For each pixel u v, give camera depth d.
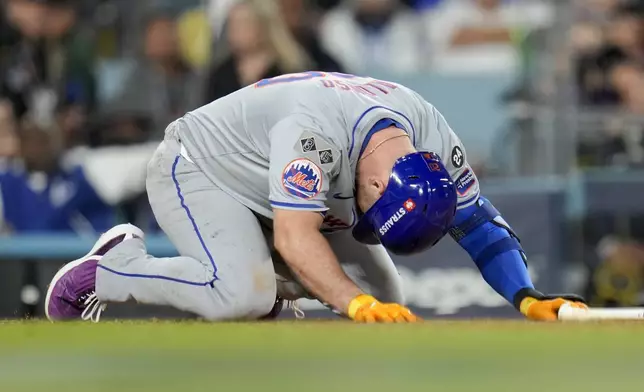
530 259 27.55
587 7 32.62
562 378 6.97
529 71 31.27
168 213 16.61
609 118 29.80
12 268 25.67
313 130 14.55
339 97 15.12
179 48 31.83
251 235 16.06
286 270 17.61
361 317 13.97
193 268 16.02
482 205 15.98
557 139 29.70
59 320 16.42
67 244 25.89
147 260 16.62
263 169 15.93
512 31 33.91
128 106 31.42
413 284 27.08
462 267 26.95
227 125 16.28
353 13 34.44
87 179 29.20
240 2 28.67
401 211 14.15
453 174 15.70
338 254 17.83
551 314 15.01
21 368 7.79
